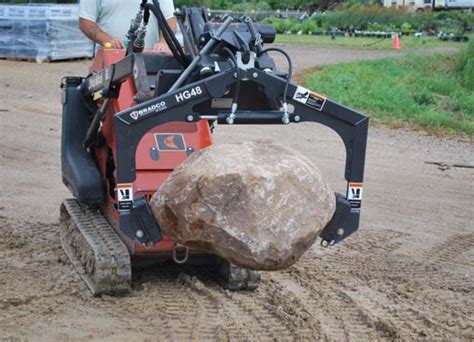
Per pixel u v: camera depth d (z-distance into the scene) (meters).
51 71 21.23
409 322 5.54
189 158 4.52
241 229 4.18
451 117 15.81
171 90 4.62
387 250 7.34
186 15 5.07
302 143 12.73
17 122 13.68
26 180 9.70
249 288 5.98
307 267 6.71
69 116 6.52
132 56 5.19
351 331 5.36
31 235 7.36
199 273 6.30
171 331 5.22
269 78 4.55
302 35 43.16
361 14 46.34
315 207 4.32
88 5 6.91
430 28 44.78
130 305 5.64
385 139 13.45
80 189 6.14
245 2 46.78
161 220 4.45
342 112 4.66
